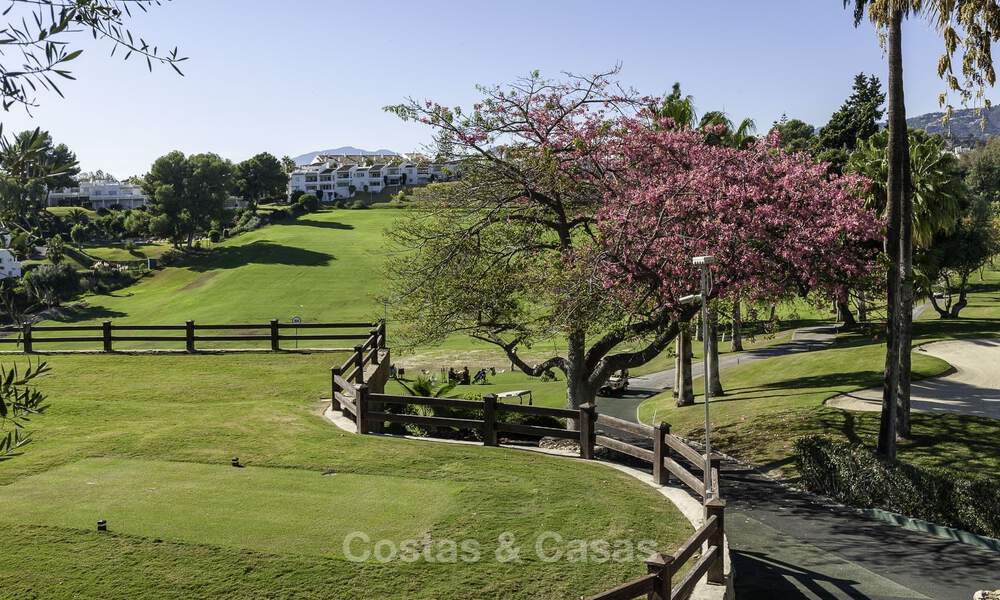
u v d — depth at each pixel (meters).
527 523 10.70
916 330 47.12
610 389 42.47
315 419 17.19
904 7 19.23
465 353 60.59
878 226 21.44
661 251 20.28
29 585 8.41
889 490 17.70
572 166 22.34
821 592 12.93
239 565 9.04
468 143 22.25
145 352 25.80
